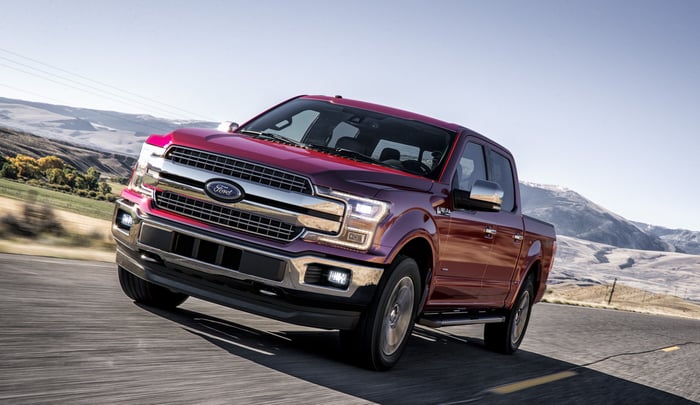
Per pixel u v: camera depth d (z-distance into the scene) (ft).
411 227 16.72
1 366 11.21
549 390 20.43
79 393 10.47
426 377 18.28
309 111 21.15
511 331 27.02
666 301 411.95
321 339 20.68
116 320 16.79
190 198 15.99
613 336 46.24
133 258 16.84
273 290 15.43
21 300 17.15
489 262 22.31
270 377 14.11
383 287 16.26
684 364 35.83
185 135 16.67
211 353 15.21
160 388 11.68
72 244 36.76
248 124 21.02
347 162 17.37
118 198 17.46
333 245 15.58
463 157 20.53
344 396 13.87
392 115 20.99
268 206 15.47
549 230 28.37
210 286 15.84
